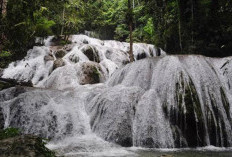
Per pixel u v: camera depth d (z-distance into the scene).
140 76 7.41
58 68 10.93
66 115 6.61
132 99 6.24
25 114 6.55
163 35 14.16
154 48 16.83
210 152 4.83
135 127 5.75
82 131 6.36
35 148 3.31
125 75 8.13
